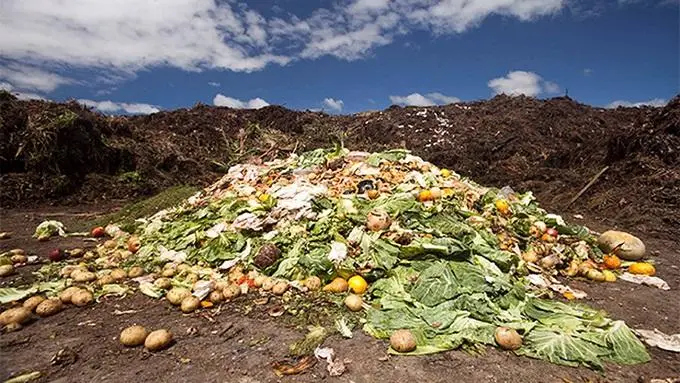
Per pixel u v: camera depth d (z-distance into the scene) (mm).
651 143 12859
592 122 24250
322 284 5094
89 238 8164
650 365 3691
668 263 7090
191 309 4602
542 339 3863
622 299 5234
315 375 3467
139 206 10523
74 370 3545
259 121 26297
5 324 4246
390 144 23375
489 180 17172
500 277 4832
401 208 6047
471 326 4023
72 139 13852
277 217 6262
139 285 5332
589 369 3584
